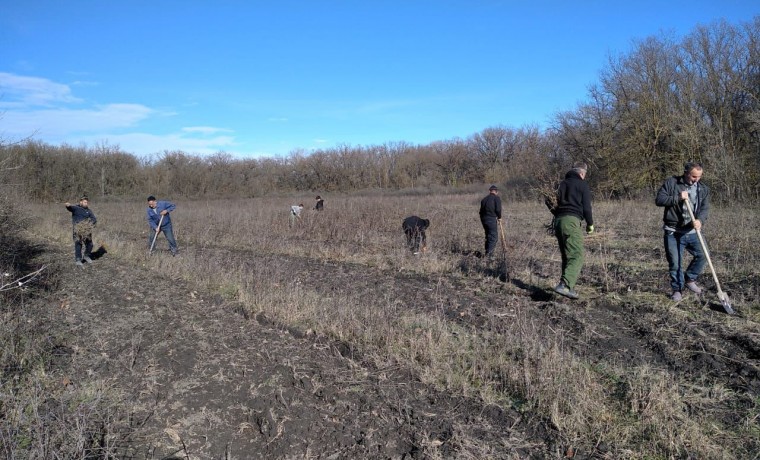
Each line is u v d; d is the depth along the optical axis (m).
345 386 4.57
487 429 3.84
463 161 48.00
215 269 9.04
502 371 4.58
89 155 40.03
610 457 3.44
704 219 6.16
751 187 18.00
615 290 6.89
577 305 6.38
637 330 5.52
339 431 3.89
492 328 5.70
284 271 9.37
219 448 3.78
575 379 4.27
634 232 12.34
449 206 23.39
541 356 4.66
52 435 3.74
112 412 4.24
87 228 10.84
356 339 5.65
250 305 7.01
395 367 4.91
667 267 8.15
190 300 7.58
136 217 21.95
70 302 7.52
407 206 20.61
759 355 4.66
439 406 4.21
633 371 4.54
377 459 3.54
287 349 5.47
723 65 20.66
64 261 11.44
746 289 6.55
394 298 7.27
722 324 5.41
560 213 6.44
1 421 3.96
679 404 3.91
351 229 14.63
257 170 48.00
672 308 5.96
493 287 7.52
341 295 7.43
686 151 21.30
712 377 4.41
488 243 10.02
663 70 22.98
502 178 41.34
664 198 6.12
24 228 13.22
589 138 25.36
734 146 19.72
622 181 23.11
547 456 3.50
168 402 4.43
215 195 42.75
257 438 3.88
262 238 14.05
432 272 8.95
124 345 5.70
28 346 5.29
